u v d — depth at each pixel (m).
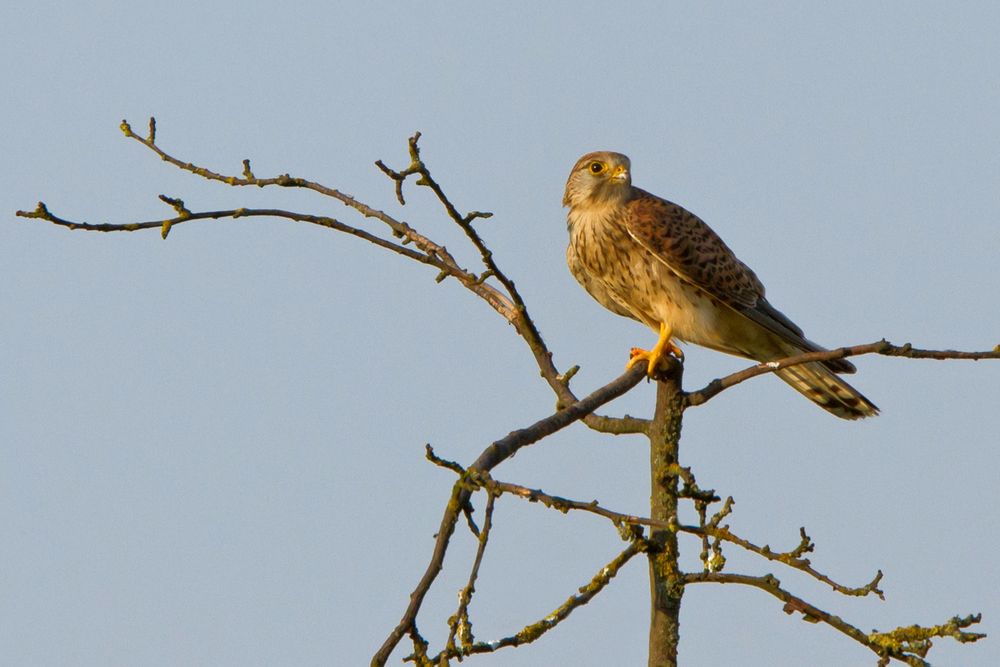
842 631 7.65
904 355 8.09
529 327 10.00
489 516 6.20
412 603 6.12
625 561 7.61
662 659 8.20
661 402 9.00
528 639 7.19
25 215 9.04
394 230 10.17
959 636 7.36
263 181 10.17
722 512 6.81
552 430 7.96
